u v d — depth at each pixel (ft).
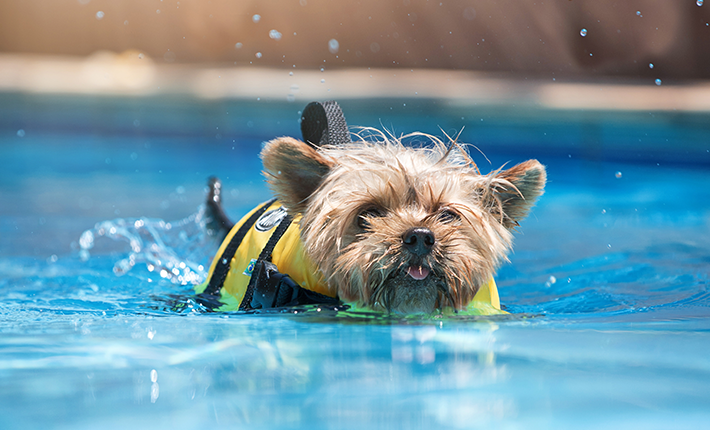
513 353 5.51
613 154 33.17
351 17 57.77
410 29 56.65
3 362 5.26
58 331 6.63
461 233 8.50
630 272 12.57
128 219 19.29
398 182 8.40
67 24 60.70
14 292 10.91
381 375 4.81
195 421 3.88
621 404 4.14
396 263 7.98
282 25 59.11
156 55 60.75
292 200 9.07
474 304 8.78
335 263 8.45
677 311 8.28
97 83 41.42
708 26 48.83
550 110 34.14
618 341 6.03
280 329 6.72
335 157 9.14
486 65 54.80
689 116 32.35
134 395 4.38
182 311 8.57
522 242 17.11
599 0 51.01
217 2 59.57
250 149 35.47
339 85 41.57
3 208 21.39
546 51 52.80
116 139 37.63
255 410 4.06
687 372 4.89
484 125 35.19
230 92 38.55
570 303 9.65
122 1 60.39
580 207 22.15
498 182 9.07
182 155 33.81
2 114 37.65
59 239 16.90
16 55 60.13
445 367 5.04
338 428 3.75
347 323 7.20
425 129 35.65
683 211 20.70
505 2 53.72
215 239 13.74
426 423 3.82
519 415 3.94
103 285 11.78
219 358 5.36
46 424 3.84
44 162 31.53
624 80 47.39
